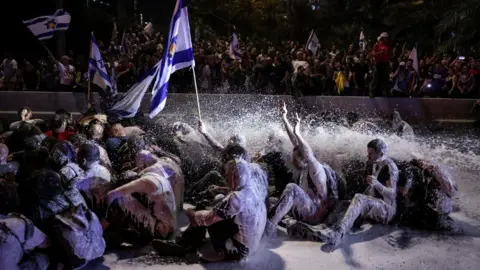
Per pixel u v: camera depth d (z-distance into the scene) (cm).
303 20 2825
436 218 578
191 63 657
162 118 1326
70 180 479
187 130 785
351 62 1555
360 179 734
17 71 1648
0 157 540
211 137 655
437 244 546
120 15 3044
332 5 2888
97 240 461
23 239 420
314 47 1739
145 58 1544
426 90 1552
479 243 550
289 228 564
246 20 2869
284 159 709
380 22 2756
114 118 907
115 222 530
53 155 506
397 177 571
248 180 478
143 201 528
